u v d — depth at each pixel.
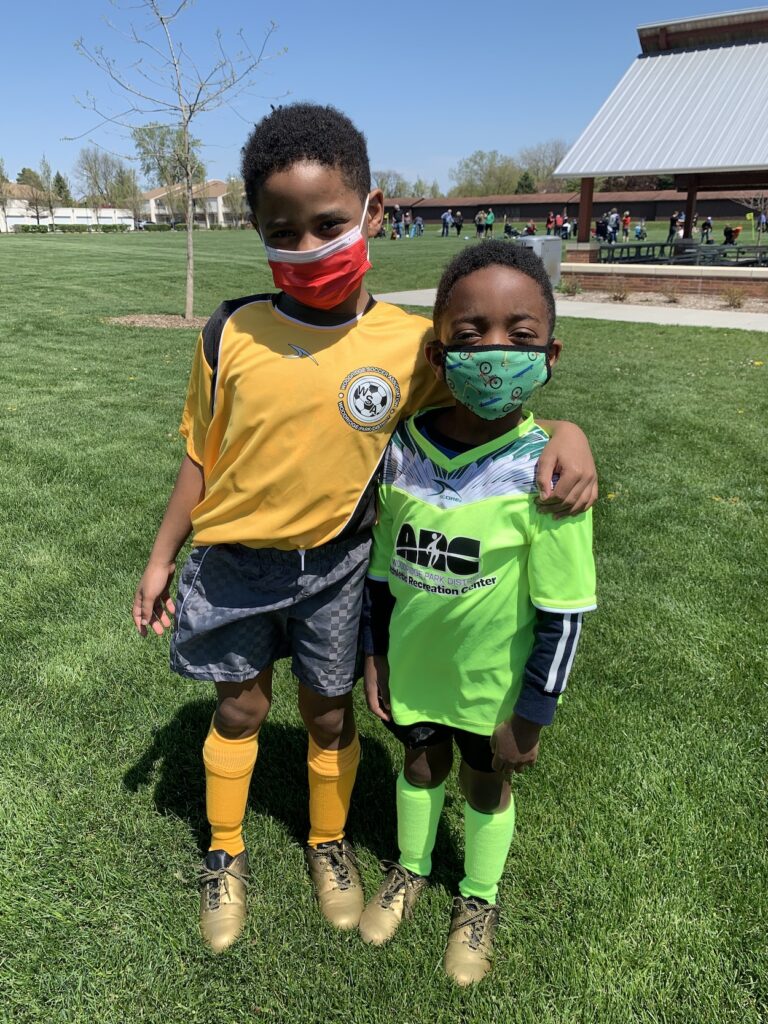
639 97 20.30
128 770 2.43
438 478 1.65
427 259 25.75
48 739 2.56
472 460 1.61
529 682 1.61
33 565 3.75
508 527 1.58
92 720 2.66
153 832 2.20
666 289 17.20
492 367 1.46
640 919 1.96
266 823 2.26
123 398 7.02
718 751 2.57
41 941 1.87
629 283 17.62
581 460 1.52
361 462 1.71
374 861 2.18
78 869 2.07
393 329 1.73
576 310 15.09
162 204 97.88
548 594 1.55
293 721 2.72
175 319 12.02
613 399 7.41
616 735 2.64
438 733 1.83
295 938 1.91
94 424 6.13
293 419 1.65
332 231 1.56
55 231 74.38
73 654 3.03
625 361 9.54
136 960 1.84
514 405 1.52
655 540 4.21
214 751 1.97
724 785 2.42
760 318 13.81
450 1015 1.75
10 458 5.24
